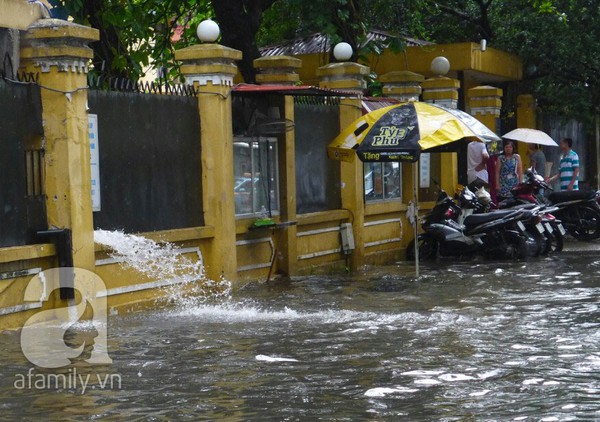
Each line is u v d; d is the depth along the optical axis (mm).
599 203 22328
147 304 12828
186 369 8938
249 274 15414
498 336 10523
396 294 14180
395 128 15219
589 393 8023
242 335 10672
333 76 18031
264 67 16266
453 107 21594
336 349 9852
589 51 25594
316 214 17125
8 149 10969
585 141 32250
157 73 25500
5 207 10930
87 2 17828
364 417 7344
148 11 21203
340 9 19578
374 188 19375
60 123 11430
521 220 18875
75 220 11508
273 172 16141
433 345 10023
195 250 13953
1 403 7754
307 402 7770
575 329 10945
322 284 15492
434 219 19391
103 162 12430
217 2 19094
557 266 17531
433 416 7359
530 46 25859
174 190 13719
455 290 14531
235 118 15320
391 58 23594
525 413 7426
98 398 7902
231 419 7301
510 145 22172
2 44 11141
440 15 26609
